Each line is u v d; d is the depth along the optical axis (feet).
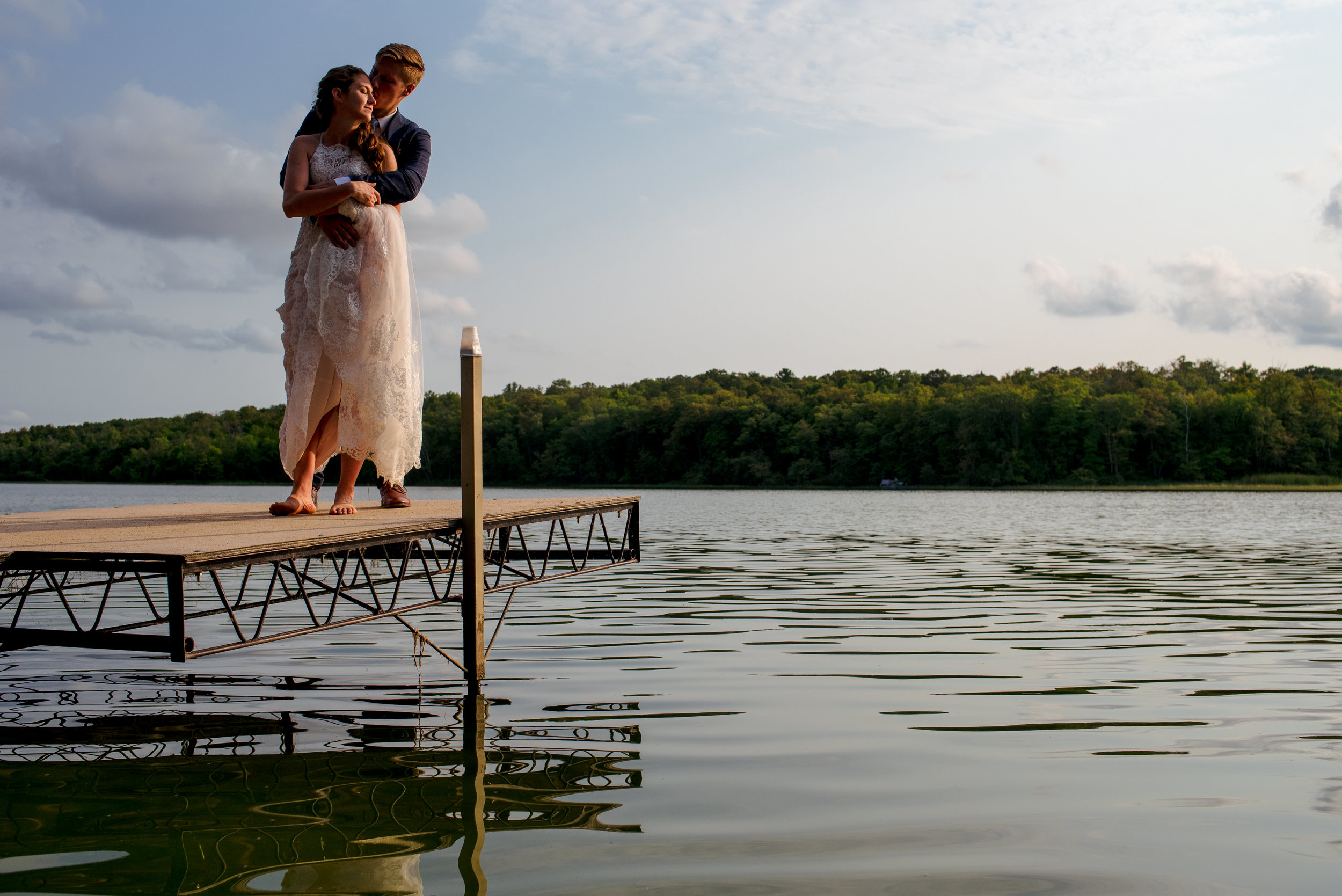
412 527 13.62
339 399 15.05
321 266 14.39
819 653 21.42
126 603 29.50
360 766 12.23
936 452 284.00
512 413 353.31
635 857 9.14
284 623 25.53
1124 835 9.99
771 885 8.52
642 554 51.39
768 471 303.07
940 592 33.76
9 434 364.99
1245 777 12.12
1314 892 8.51
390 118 15.64
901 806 10.88
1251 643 23.00
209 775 11.74
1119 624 26.02
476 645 16.24
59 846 9.27
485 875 8.64
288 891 8.19
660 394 441.27
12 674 18.84
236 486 308.60
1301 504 142.51
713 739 13.88
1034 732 14.44
